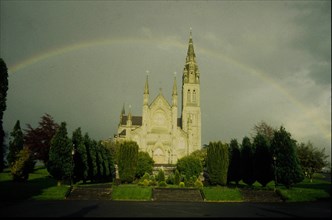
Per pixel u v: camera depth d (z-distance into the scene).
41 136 86.19
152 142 128.50
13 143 76.75
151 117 130.75
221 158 75.31
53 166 61.12
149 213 37.09
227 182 82.75
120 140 129.75
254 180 76.62
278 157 66.25
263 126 107.38
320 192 60.84
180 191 58.78
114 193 55.91
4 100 61.81
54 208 39.72
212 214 37.12
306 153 87.44
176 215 35.75
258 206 46.12
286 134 67.00
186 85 148.50
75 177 70.50
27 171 64.19
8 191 52.53
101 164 90.12
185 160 91.56
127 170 78.38
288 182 64.81
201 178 91.25
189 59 152.38
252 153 78.25
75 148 71.88
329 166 93.00
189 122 131.88
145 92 131.12
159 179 78.81
